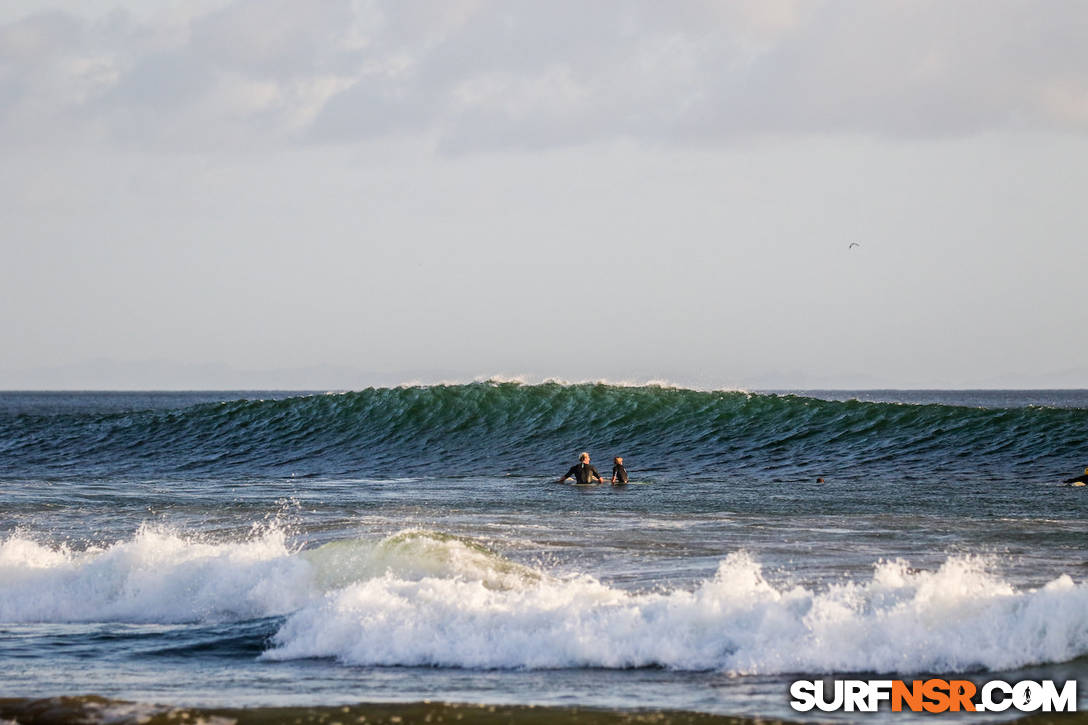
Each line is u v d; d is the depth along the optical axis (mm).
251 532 68312
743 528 67500
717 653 37219
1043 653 36062
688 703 32062
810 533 64938
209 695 33469
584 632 38656
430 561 49594
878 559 54719
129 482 110188
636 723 29969
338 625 40594
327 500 88312
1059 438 122688
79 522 74188
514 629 39656
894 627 37344
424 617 40938
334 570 49406
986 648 36219
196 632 43594
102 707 30953
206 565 50750
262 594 47938
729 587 41469
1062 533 64062
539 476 114875
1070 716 30656
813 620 38031
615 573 51688
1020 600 38531
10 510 81062
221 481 111062
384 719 30375
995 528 66562
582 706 31719
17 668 37906
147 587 49531
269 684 35031
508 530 67125
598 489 97438
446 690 33938
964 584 40938
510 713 30906
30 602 48938
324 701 32469
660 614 39594
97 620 46625
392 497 90875
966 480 102250
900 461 117750
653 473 115688
